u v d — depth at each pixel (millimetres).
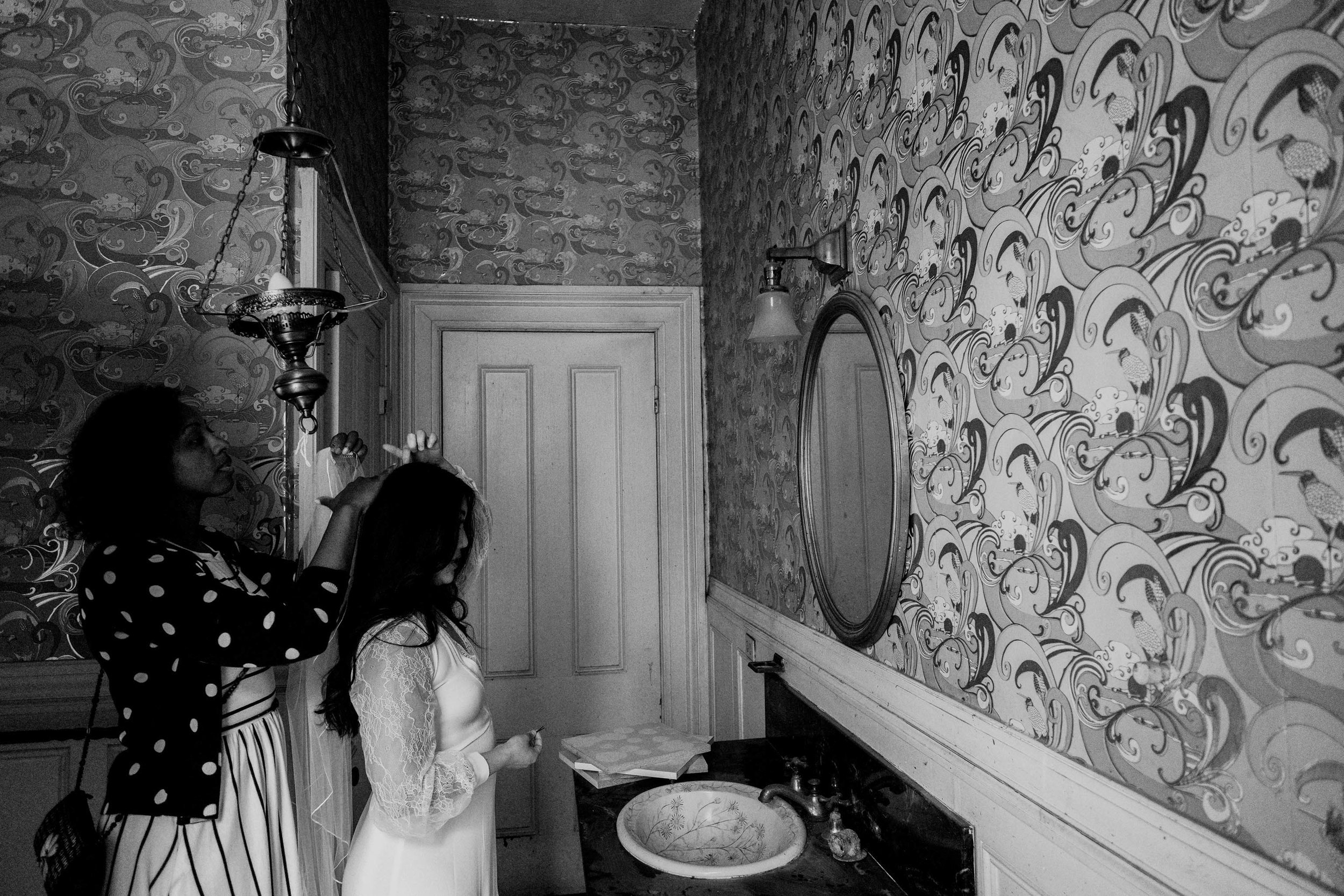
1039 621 990
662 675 3113
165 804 1277
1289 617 645
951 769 1193
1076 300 907
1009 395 1047
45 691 1714
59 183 1771
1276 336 653
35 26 1775
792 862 1352
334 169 2131
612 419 3135
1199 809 742
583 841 1430
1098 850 873
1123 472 833
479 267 3031
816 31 1803
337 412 2055
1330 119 605
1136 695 822
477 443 3068
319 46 2049
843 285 1627
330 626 1298
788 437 2059
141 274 1788
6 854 1676
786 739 1945
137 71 1796
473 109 3047
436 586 1439
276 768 1428
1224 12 700
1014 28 1031
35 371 1751
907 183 1350
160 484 1327
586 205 3096
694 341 3109
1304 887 627
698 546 3080
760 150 2277
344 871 1548
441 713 1428
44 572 1736
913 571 1353
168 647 1242
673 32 3160
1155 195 785
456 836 1433
